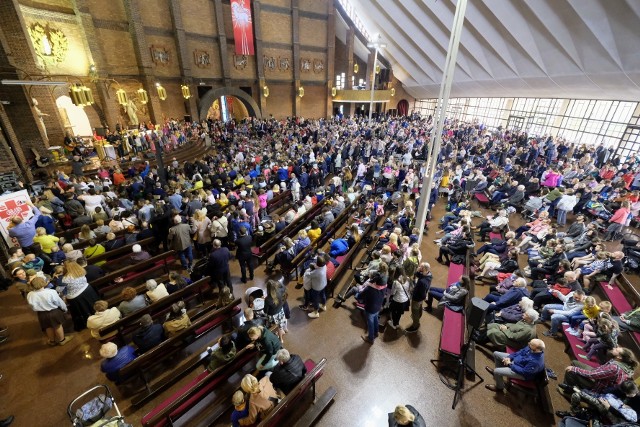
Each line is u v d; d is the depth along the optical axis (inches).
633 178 488.1
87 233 279.1
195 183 446.9
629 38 537.0
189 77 957.8
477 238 397.4
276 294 207.5
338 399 181.9
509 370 183.2
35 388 186.7
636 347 214.5
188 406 159.8
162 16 878.4
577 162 621.0
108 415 166.9
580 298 229.6
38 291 201.3
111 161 617.3
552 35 665.0
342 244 308.5
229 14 1027.3
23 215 304.7
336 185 504.7
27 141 508.7
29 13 589.6
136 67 834.2
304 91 1302.9
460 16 227.8
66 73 680.4
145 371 177.6
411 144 748.6
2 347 216.1
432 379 196.4
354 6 1235.9
